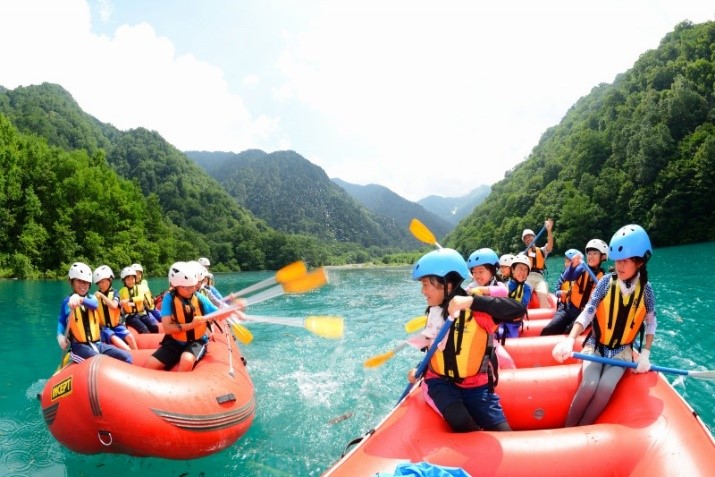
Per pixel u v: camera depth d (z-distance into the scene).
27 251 33.84
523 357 4.56
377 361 3.25
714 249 29.73
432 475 2.10
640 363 3.09
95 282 5.88
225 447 4.08
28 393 5.77
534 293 7.68
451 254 2.92
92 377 3.58
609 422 2.91
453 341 2.80
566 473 2.32
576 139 66.69
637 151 45.53
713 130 41.59
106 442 3.56
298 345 8.32
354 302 15.52
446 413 2.74
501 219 72.19
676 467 2.23
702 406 4.45
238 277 49.34
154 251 42.97
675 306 9.53
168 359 4.75
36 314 13.00
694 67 50.09
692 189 39.34
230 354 5.01
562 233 48.47
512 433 2.54
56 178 37.75
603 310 3.33
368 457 2.45
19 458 3.98
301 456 4.02
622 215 44.94
